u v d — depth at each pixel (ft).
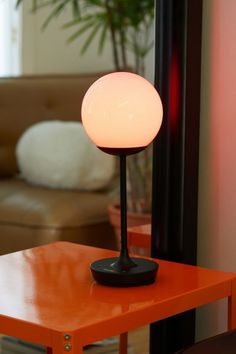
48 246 5.05
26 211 8.57
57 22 11.90
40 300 3.95
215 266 5.21
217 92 5.11
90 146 9.37
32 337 3.64
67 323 3.63
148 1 9.36
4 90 10.66
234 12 4.99
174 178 5.16
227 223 5.13
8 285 4.20
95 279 4.25
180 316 5.22
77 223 8.41
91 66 11.58
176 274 4.44
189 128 5.13
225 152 5.11
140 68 10.44
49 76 10.68
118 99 4.12
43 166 9.55
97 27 10.18
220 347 3.77
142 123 4.15
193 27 5.07
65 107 10.42
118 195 9.03
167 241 5.20
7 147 10.50
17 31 12.21
